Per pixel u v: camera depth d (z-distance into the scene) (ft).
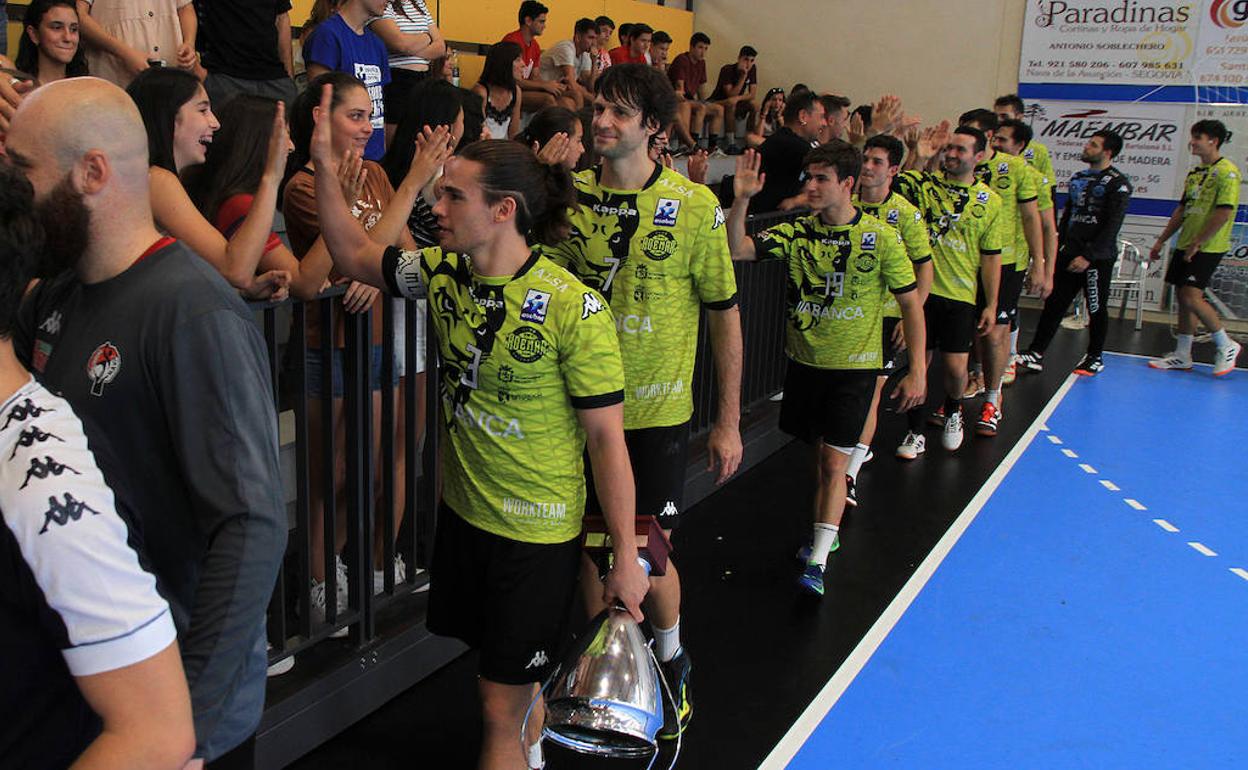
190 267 5.35
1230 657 13.30
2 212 3.81
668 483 10.21
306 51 14.98
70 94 4.99
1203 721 11.80
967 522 17.56
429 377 11.70
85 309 5.37
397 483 12.09
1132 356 30.66
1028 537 17.03
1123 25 35.91
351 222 8.61
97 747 3.77
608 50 34.96
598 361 7.62
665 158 17.31
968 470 20.30
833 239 13.71
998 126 23.38
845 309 13.88
